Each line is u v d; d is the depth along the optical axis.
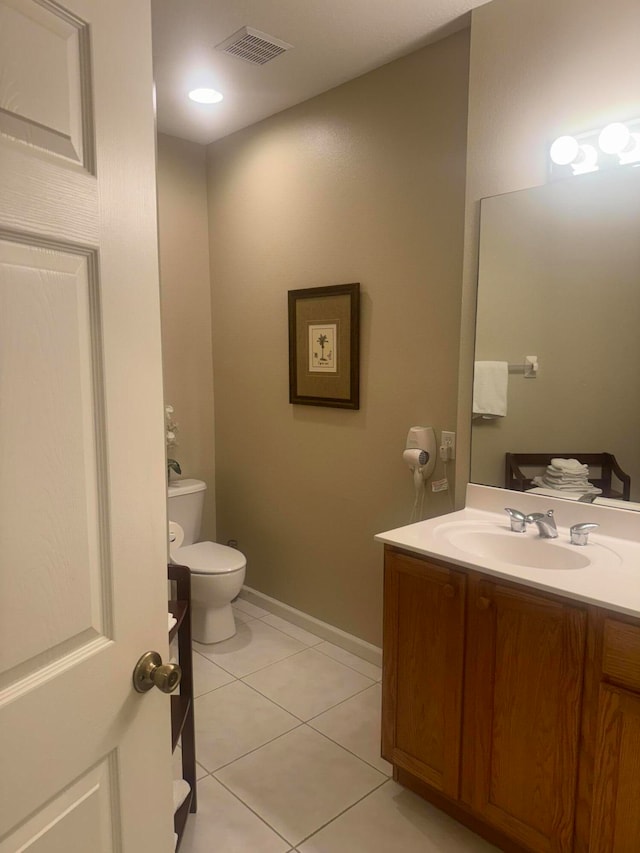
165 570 0.96
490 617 1.68
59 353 0.75
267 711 2.45
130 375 0.86
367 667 2.79
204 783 2.04
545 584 1.54
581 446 2.00
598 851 1.50
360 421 2.79
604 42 1.83
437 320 2.44
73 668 0.79
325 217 2.84
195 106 2.93
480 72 2.12
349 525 2.90
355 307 2.72
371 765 2.14
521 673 1.63
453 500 2.45
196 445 3.61
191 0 2.02
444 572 1.78
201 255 3.54
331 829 1.85
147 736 0.94
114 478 0.84
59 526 0.76
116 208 0.82
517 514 2.01
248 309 3.34
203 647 2.99
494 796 1.72
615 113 1.83
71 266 0.76
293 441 3.15
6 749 0.69
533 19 1.97
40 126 0.70
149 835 0.96
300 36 2.27
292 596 3.26
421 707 1.89
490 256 2.16
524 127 2.03
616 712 1.44
